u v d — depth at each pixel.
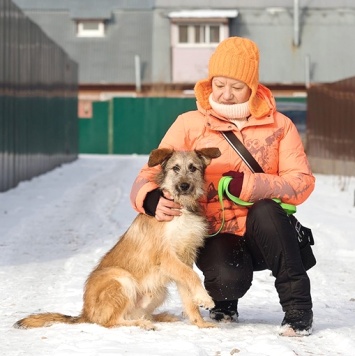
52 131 33.28
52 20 61.28
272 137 7.36
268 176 7.14
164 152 7.43
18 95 24.75
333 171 30.42
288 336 7.02
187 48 59.75
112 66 59.91
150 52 60.34
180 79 59.66
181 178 7.29
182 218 7.30
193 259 7.50
